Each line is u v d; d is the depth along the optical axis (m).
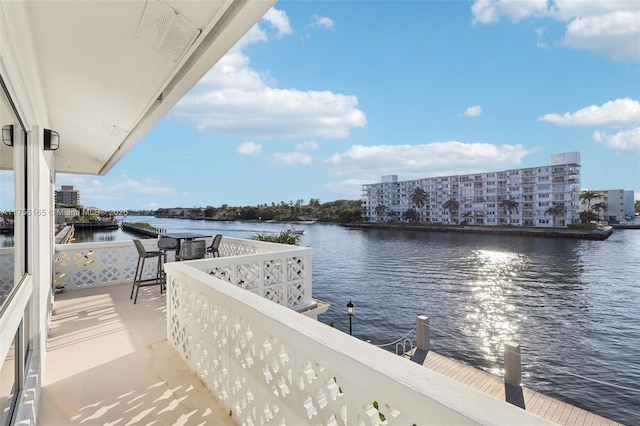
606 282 25.31
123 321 3.75
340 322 17.33
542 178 63.06
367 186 91.75
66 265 5.11
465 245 47.81
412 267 31.94
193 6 1.48
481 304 20.23
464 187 73.94
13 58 1.42
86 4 1.51
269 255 3.90
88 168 6.57
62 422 1.96
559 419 5.58
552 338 15.10
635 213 105.25
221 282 2.38
